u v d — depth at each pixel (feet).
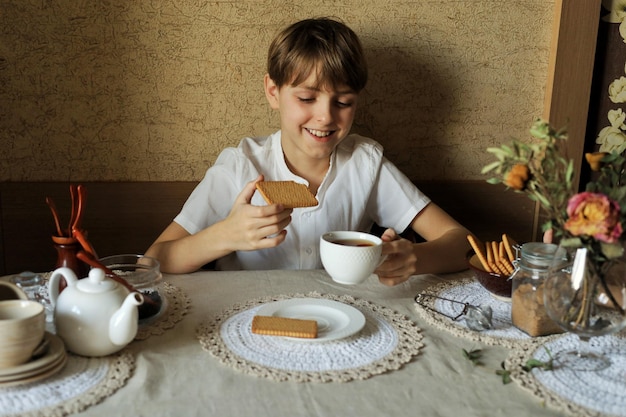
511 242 4.21
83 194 3.53
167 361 3.01
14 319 2.71
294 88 4.63
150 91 5.43
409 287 4.06
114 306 2.97
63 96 5.34
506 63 5.70
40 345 2.88
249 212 3.90
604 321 2.90
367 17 5.49
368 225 5.48
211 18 5.33
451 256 4.37
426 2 5.50
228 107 5.56
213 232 4.17
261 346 3.15
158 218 5.66
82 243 3.44
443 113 5.77
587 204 2.57
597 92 5.77
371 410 2.63
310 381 2.83
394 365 2.98
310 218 5.07
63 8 5.16
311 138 4.76
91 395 2.67
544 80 5.77
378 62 5.59
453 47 5.62
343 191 5.13
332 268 3.59
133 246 5.69
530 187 2.79
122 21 5.25
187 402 2.66
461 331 3.36
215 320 3.46
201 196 4.97
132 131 5.50
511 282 3.67
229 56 5.44
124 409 2.60
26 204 5.47
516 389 2.82
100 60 5.31
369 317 3.55
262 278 4.18
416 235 5.63
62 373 2.85
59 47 5.24
